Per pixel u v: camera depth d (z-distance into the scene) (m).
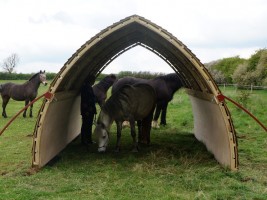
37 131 6.49
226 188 5.50
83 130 9.26
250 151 8.45
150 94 8.86
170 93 11.85
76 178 6.11
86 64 7.94
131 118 8.30
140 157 7.87
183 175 6.22
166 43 7.21
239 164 7.10
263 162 7.35
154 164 7.05
